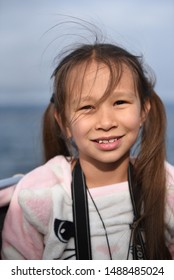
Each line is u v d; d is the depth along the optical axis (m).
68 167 1.45
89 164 1.41
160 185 1.44
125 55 1.40
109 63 1.33
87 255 1.36
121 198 1.41
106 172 1.42
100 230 1.38
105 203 1.40
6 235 1.39
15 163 32.50
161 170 1.47
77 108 1.34
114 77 1.30
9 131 60.84
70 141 1.52
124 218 1.41
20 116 99.81
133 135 1.36
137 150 1.52
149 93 1.49
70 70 1.37
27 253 1.39
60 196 1.38
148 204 1.42
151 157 1.48
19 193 1.35
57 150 1.65
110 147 1.33
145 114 1.48
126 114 1.33
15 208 1.37
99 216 1.39
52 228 1.36
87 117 1.33
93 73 1.32
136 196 1.43
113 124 1.31
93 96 1.30
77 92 1.33
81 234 1.37
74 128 1.37
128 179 1.44
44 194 1.36
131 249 1.41
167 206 1.45
